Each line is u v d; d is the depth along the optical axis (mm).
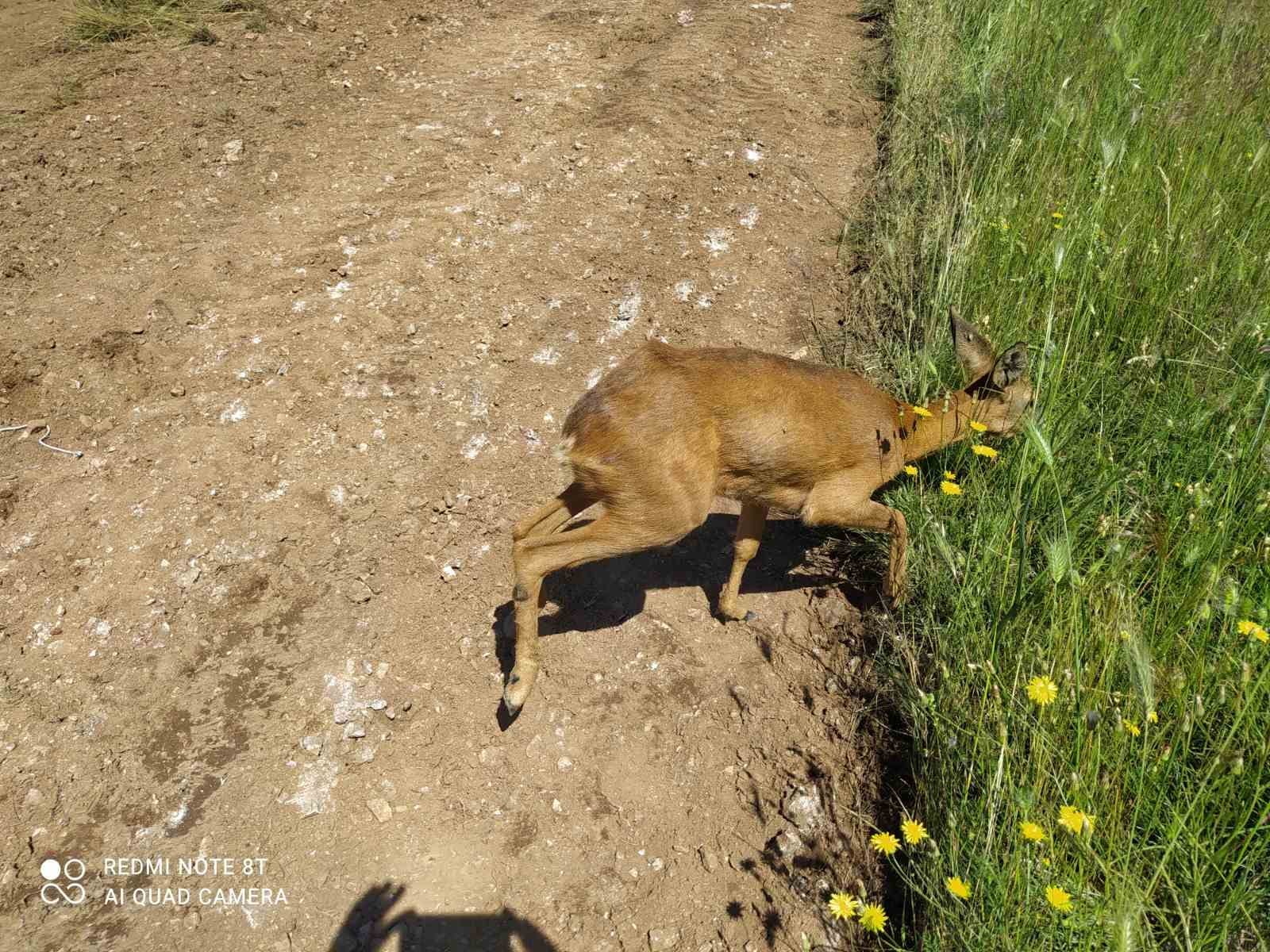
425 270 2404
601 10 3873
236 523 1812
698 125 3025
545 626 1711
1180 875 1157
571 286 2385
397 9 3852
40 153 2771
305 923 1319
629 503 1456
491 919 1338
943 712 1413
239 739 1509
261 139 2902
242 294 2316
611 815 1463
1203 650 1281
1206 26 3193
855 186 2771
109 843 1382
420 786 1479
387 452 1967
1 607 1665
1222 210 2184
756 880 1384
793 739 1551
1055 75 2865
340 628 1670
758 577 1821
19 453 1928
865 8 3908
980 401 1659
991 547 1513
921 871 1266
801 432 1494
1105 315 2008
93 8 3559
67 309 2240
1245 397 1734
